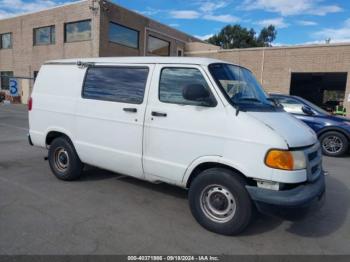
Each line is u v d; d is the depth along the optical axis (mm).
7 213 4086
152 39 26578
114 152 4594
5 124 12555
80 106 4988
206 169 3867
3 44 28078
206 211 3814
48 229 3691
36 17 24797
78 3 21828
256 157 3416
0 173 5844
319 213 4539
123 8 22734
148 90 4250
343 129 8617
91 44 21375
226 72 4066
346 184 6051
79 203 4523
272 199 3312
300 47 19828
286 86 20578
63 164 5480
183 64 4016
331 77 22562
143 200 4727
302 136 3641
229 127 3582
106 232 3678
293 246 3562
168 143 4027
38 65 25281
